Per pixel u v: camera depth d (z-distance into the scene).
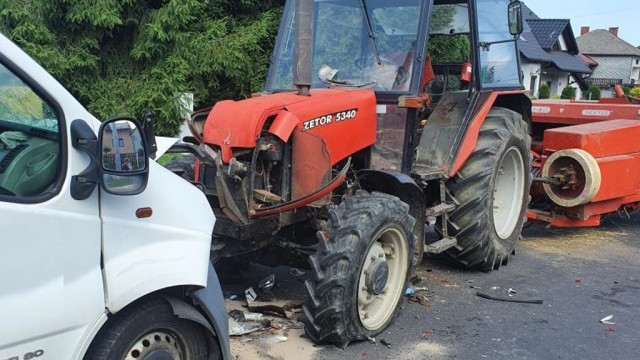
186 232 2.83
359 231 3.90
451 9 5.82
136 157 2.40
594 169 6.58
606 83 46.53
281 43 5.21
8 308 2.16
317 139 4.14
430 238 6.34
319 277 3.83
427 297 5.13
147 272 2.60
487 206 5.43
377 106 4.84
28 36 8.80
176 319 2.79
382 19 4.93
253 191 4.01
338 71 5.02
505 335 4.41
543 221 7.09
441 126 5.46
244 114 3.96
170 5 9.49
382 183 4.64
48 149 2.35
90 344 2.47
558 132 6.92
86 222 2.40
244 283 5.15
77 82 9.50
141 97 9.46
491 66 5.80
